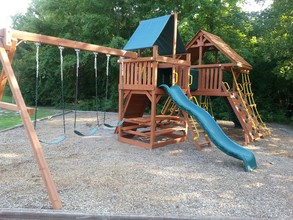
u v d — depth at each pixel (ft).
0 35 11.93
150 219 9.10
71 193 11.28
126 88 22.08
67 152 18.25
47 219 9.20
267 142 24.39
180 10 44.78
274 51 31.27
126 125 23.29
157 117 22.44
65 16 54.13
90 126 29.01
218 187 12.55
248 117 25.43
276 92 46.70
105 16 46.34
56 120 33.73
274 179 14.03
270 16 38.06
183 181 13.20
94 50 17.48
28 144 19.86
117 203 10.43
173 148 20.43
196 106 20.57
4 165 14.97
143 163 16.08
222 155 18.78
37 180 12.76
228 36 43.62
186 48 29.09
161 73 24.45
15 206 9.92
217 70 26.37
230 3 43.14
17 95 11.28
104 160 16.48
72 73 53.62
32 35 13.43
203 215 9.61
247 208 10.37
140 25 24.32
